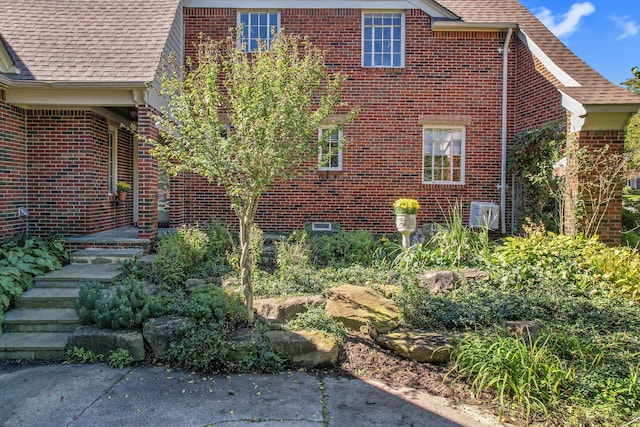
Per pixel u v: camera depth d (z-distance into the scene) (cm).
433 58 1083
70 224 847
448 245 784
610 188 805
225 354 482
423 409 396
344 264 801
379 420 376
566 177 842
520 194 1029
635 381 402
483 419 379
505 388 412
